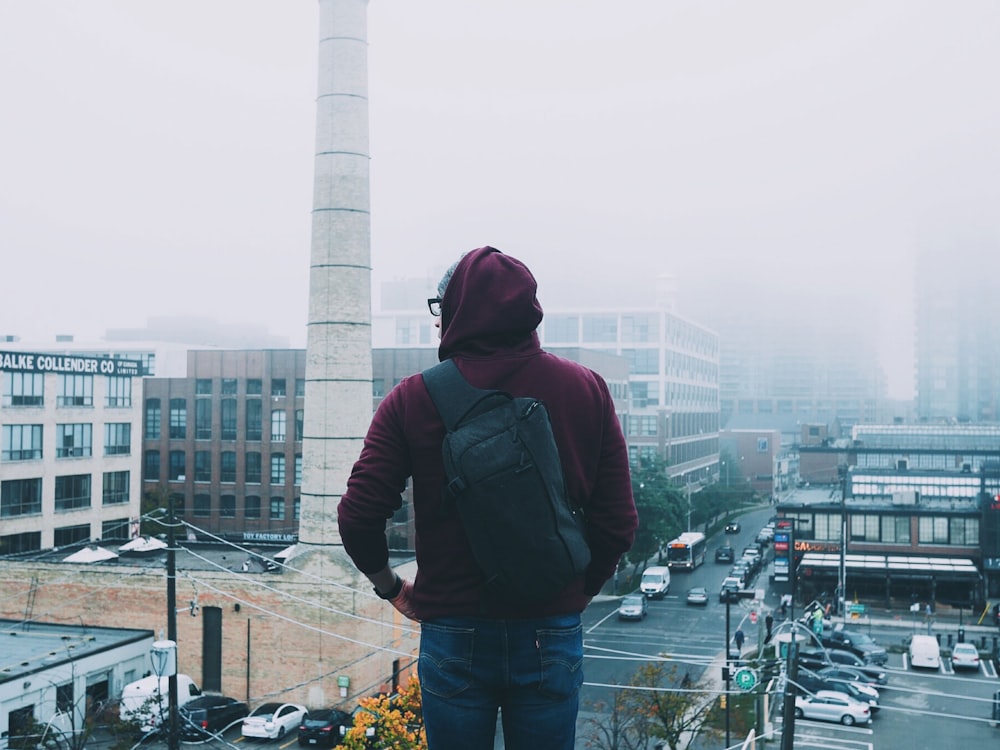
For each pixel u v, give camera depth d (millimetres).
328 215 38906
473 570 2824
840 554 66188
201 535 67500
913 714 40594
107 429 61719
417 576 2988
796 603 64250
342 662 38094
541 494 2693
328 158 38938
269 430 70375
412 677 23203
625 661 45469
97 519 60469
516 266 3053
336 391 38750
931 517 68625
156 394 73312
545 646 2844
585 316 112062
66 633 39750
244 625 39312
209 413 72125
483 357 2973
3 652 35906
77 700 34094
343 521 2883
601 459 3080
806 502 73312
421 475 2867
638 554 73875
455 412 2822
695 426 125438
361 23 39281
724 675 35438
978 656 49656
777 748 34750
